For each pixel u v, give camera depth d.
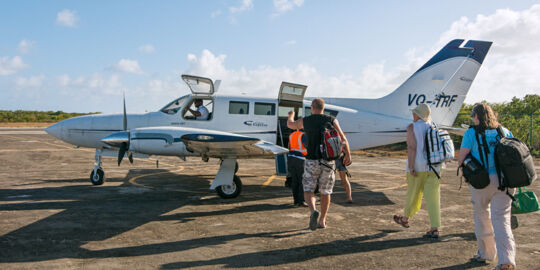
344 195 7.00
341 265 3.32
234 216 5.21
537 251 3.74
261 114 7.77
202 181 8.48
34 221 4.75
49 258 3.40
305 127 4.32
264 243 3.97
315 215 4.23
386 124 8.56
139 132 6.52
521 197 3.69
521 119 17.94
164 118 7.77
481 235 3.36
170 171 10.26
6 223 4.63
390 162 13.77
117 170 10.34
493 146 3.12
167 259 3.43
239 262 3.37
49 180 8.37
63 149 16.33
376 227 4.68
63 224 4.64
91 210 5.45
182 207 5.76
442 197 6.87
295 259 3.47
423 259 3.50
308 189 4.30
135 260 3.39
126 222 4.79
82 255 3.51
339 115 8.39
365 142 8.55
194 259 3.44
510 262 2.99
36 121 54.19
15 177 8.80
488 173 3.09
